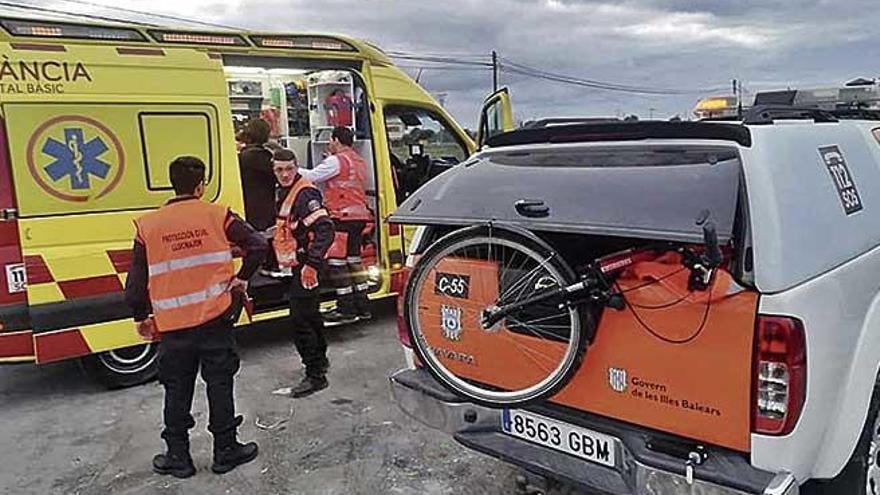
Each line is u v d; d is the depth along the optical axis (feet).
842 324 7.41
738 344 6.95
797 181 7.57
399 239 19.77
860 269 7.94
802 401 6.82
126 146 14.84
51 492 11.25
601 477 7.98
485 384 8.71
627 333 7.71
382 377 16.11
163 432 11.78
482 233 8.20
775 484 6.81
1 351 13.76
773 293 6.75
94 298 14.60
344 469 11.68
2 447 12.93
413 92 21.04
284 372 16.63
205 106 15.93
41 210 13.97
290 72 21.95
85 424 13.96
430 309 8.99
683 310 7.27
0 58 13.52
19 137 13.69
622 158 8.74
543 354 8.14
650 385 7.61
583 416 8.21
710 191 7.42
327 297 18.35
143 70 15.12
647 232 7.28
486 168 9.76
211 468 11.87
